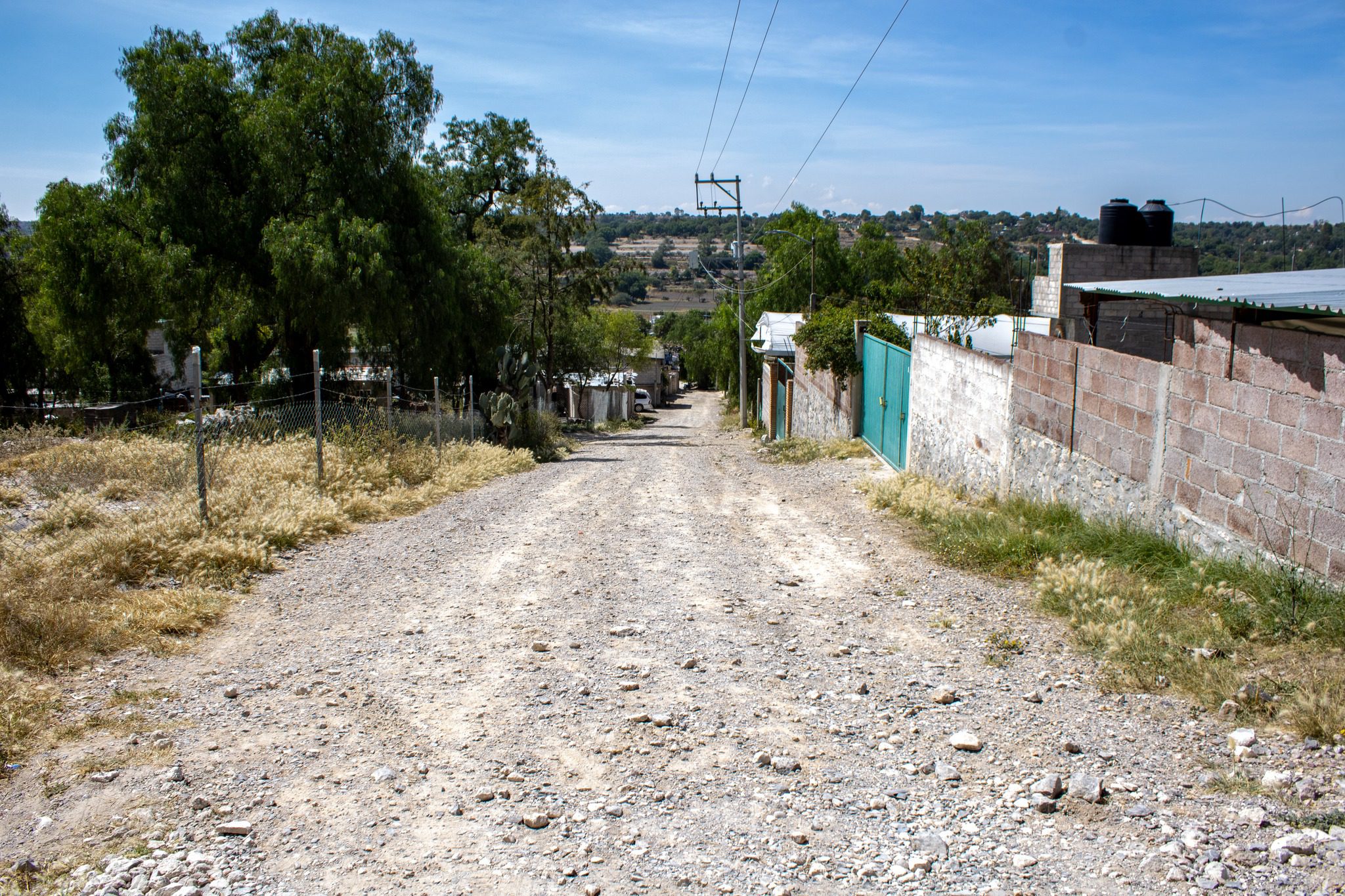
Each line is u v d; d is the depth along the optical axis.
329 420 17.77
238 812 3.77
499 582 7.95
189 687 5.23
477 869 3.38
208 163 20.75
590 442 31.84
